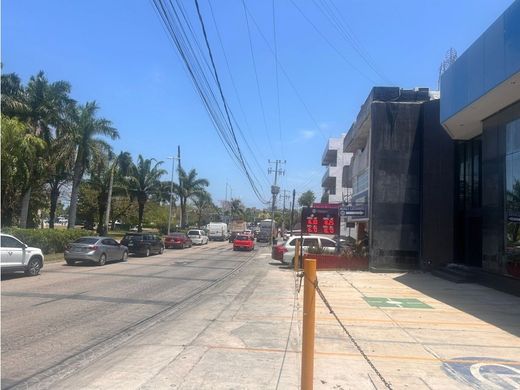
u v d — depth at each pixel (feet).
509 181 55.52
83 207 202.59
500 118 57.98
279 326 33.22
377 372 20.70
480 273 61.00
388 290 54.80
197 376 21.58
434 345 28.68
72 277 62.85
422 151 80.43
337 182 200.13
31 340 28.58
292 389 20.03
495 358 25.91
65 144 127.44
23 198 115.96
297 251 68.74
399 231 79.66
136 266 83.25
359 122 97.09
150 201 222.89
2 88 119.24
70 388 20.06
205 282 62.08
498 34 47.24
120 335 30.32
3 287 51.52
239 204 465.88
